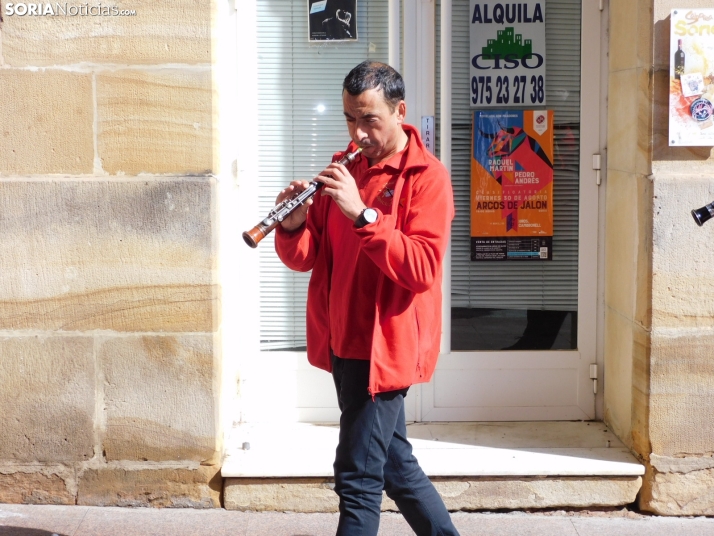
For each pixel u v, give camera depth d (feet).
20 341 12.28
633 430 13.01
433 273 8.86
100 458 12.49
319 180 8.92
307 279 14.51
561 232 14.51
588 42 14.15
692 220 12.15
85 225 12.10
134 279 12.17
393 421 9.37
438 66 14.20
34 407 12.40
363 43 14.26
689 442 12.48
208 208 12.07
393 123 9.18
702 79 11.87
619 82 13.53
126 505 12.57
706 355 12.35
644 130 12.32
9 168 12.08
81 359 12.31
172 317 12.23
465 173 14.42
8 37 11.89
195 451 12.46
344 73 14.26
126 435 12.43
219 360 12.45
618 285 13.70
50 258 12.16
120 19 11.86
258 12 14.14
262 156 14.34
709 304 12.26
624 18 13.25
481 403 14.58
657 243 12.19
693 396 12.41
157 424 12.41
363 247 8.73
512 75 14.25
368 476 9.29
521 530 12.11
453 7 14.14
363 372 9.30
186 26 11.86
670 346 12.34
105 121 11.98
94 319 12.24
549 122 14.33
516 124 14.32
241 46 13.99
